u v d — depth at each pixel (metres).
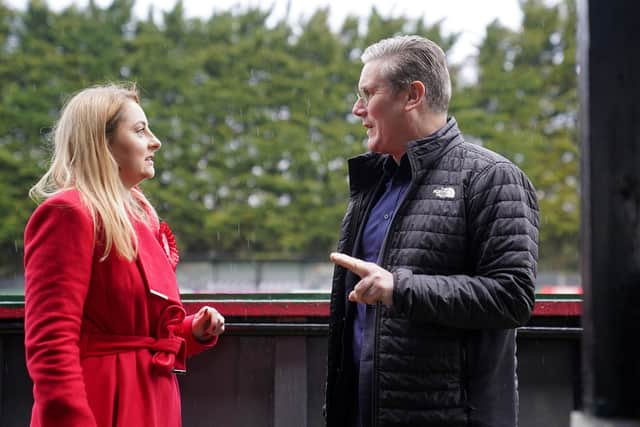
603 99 1.12
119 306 1.89
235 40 27.81
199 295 2.68
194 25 27.70
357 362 2.11
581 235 1.16
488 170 1.98
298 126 26.52
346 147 26.12
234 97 26.78
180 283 13.88
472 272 1.99
